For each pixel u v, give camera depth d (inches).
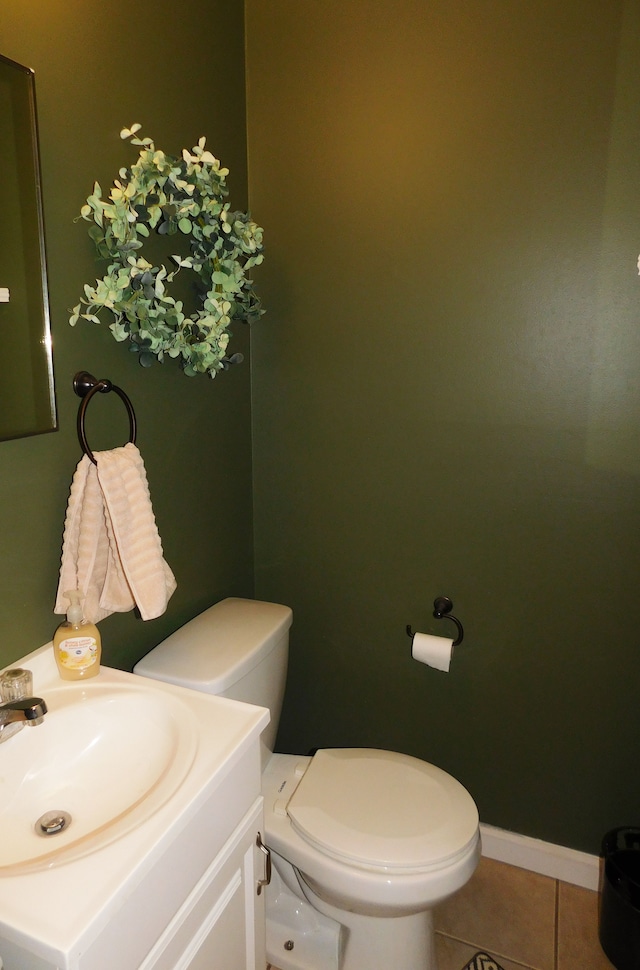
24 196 38.3
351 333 63.6
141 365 50.9
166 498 56.6
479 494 61.9
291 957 57.4
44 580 43.5
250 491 71.1
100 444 47.8
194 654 53.6
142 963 29.8
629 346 54.4
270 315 66.5
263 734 58.9
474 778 68.5
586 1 50.1
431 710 68.6
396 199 59.3
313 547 70.0
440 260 58.9
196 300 57.6
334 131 60.3
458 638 64.8
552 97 52.6
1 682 37.4
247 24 61.9
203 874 34.9
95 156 44.6
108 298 42.2
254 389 68.9
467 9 53.8
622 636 59.7
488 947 59.4
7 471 39.8
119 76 46.1
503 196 55.7
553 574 60.8
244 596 71.7
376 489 65.9
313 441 67.6
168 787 32.8
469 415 60.8
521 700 64.7
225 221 49.7
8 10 36.7
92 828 34.8
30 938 24.7
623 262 53.2
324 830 49.9
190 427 59.1
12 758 36.0
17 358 39.2
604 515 58.1
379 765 57.6
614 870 57.7
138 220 47.5
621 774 62.4
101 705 40.4
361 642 70.1
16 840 33.8
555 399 57.6
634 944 54.9
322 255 63.2
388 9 56.3
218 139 58.9
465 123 55.7
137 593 44.1
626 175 51.7
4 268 37.8
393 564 66.8
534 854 66.9
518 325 57.4
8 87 36.5
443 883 47.2
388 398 63.5
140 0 47.6
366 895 47.3
